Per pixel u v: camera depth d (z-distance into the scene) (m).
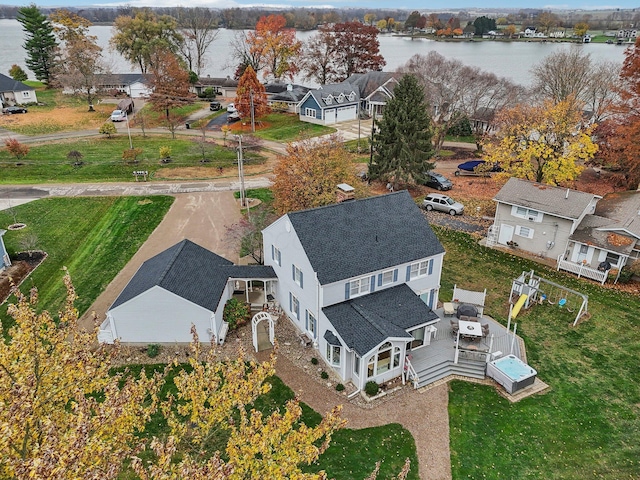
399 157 49.97
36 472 9.66
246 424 16.05
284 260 30.02
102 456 11.83
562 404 24.28
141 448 13.87
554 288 34.44
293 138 71.62
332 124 79.88
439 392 25.19
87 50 87.69
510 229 39.97
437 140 64.31
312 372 26.39
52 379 14.51
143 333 27.95
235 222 44.28
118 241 40.84
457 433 22.64
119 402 13.06
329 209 29.08
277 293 32.69
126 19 103.19
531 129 46.56
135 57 99.94
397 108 49.38
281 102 86.75
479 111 71.19
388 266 27.88
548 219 37.50
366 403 24.34
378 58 100.69
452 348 28.05
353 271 26.81
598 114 59.00
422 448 21.81
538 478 20.42
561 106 45.25
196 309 27.31
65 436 11.73
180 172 58.06
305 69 103.06
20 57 168.38
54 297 32.69
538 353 27.84
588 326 30.20
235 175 57.22
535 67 86.19
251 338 29.22
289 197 39.34
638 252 34.81
